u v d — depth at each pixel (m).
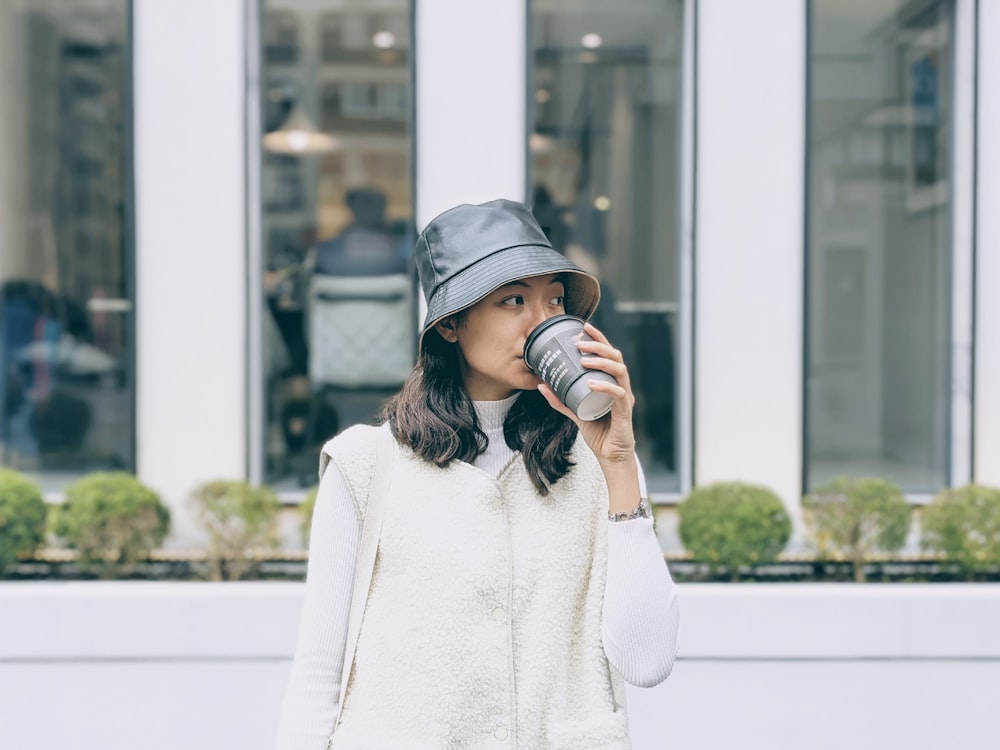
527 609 1.56
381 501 1.60
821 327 5.87
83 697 4.11
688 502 4.93
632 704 4.09
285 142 5.80
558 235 5.76
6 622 4.10
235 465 5.67
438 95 5.54
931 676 4.12
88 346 5.96
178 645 4.11
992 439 5.78
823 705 4.11
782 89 5.59
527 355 1.53
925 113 5.79
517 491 1.61
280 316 5.86
